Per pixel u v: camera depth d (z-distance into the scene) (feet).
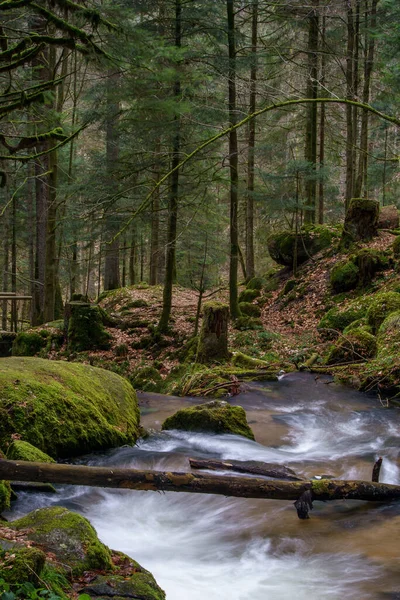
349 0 56.49
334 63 81.82
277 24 85.56
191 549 17.10
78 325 59.82
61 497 19.97
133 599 11.78
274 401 37.35
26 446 20.03
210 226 61.82
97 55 27.40
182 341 57.41
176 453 24.70
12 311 93.09
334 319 52.75
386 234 67.21
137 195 56.80
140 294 78.38
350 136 73.67
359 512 19.22
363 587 14.52
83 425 24.11
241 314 62.03
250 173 77.15
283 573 15.47
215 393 39.11
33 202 92.17
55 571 12.21
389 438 29.14
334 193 100.83
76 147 98.43
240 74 65.67
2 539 12.88
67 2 26.45
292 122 91.56
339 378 41.47
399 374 38.50
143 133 55.06
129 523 18.97
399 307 46.52
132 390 30.35
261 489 17.31
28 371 25.40
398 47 61.52
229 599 14.08
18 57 26.78
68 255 73.10
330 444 28.32
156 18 56.34
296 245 70.38
